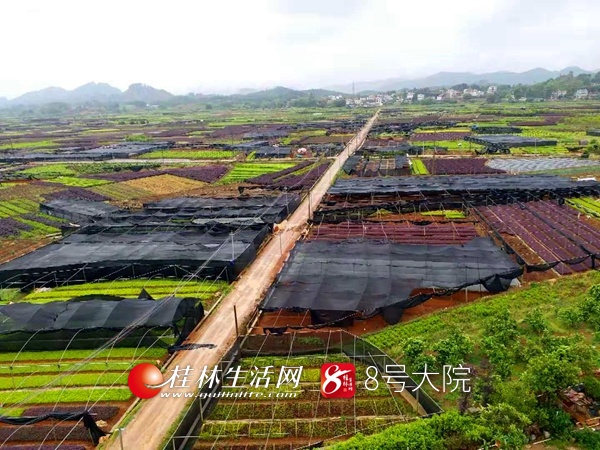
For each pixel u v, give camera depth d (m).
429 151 138.00
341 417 30.00
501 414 25.95
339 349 37.22
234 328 42.25
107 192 103.12
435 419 26.81
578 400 28.75
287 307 41.53
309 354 37.00
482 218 68.62
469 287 45.62
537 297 43.88
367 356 35.34
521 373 32.28
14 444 29.36
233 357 36.34
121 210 82.00
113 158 151.38
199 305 44.12
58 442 29.47
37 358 38.78
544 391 28.23
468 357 35.19
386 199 82.50
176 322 40.03
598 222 65.56
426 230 63.28
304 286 45.16
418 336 38.62
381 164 119.12
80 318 40.78
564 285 46.25
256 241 61.75
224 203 81.50
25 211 89.81
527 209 72.06
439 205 75.88
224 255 54.78
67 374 36.00
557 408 27.83
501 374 31.69
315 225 70.81
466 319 40.84
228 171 121.88
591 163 108.88
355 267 48.84
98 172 127.62
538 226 64.19
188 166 131.00
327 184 99.62
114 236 65.25
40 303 46.09
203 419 30.53
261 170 121.25
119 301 43.09
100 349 38.28
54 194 101.06
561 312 39.38
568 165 107.25
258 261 58.28
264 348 37.41
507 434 24.97
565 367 28.33
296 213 79.12
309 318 43.44
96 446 29.12
